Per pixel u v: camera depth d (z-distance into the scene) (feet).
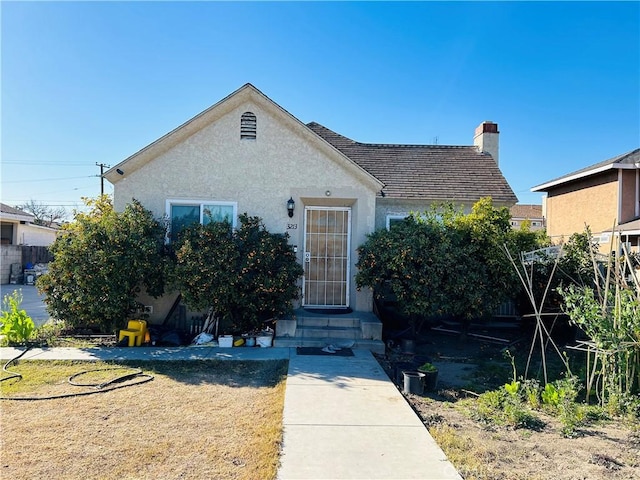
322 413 16.78
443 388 21.33
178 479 11.68
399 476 11.89
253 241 29.99
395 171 46.19
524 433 15.64
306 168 33.45
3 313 29.32
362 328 29.43
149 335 29.35
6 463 12.53
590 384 19.36
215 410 17.19
